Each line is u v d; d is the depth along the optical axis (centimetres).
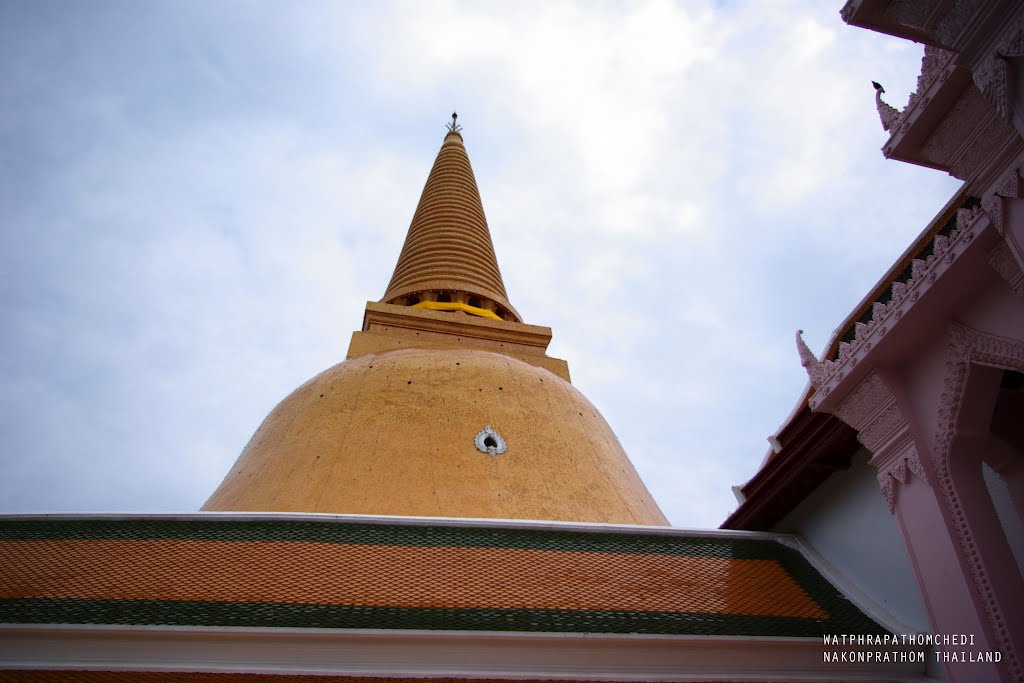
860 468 1011
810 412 965
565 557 1076
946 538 755
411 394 1736
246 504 1493
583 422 1873
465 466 1538
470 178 3272
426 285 2583
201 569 984
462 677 865
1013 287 662
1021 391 857
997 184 625
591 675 888
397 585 970
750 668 922
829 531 1077
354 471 1493
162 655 852
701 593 1023
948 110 644
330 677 850
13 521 1079
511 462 1591
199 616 883
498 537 1104
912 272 754
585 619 934
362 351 2097
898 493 818
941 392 770
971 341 733
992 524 745
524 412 1766
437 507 1423
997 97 561
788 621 965
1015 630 695
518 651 889
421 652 874
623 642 906
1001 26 550
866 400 842
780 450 1056
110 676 833
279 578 970
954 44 579
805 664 927
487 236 3019
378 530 1096
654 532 1158
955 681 739
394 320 2258
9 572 964
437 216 2947
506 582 1000
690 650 921
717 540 1158
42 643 851
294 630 859
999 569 724
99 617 873
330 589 951
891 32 606
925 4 579
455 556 1050
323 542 1060
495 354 2014
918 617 915
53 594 918
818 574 1063
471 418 1684
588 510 1546
